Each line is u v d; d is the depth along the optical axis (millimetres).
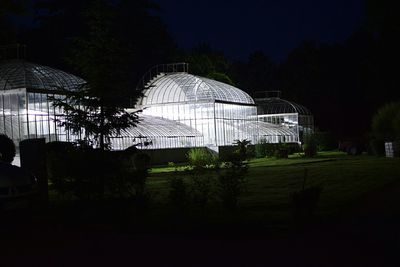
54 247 10180
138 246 10055
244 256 8930
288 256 8797
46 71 35969
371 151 43000
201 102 46750
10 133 33438
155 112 48281
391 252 8773
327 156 43844
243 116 51906
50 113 33938
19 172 14062
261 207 14719
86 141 15047
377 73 69250
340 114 72812
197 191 18297
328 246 9438
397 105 41969
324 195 16594
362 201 15203
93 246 10164
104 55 14891
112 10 15312
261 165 33312
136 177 14812
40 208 15617
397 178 21016
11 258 9328
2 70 35156
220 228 11664
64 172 14461
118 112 15320
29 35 57188
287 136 56219
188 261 8703
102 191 14844
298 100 79250
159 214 13953
